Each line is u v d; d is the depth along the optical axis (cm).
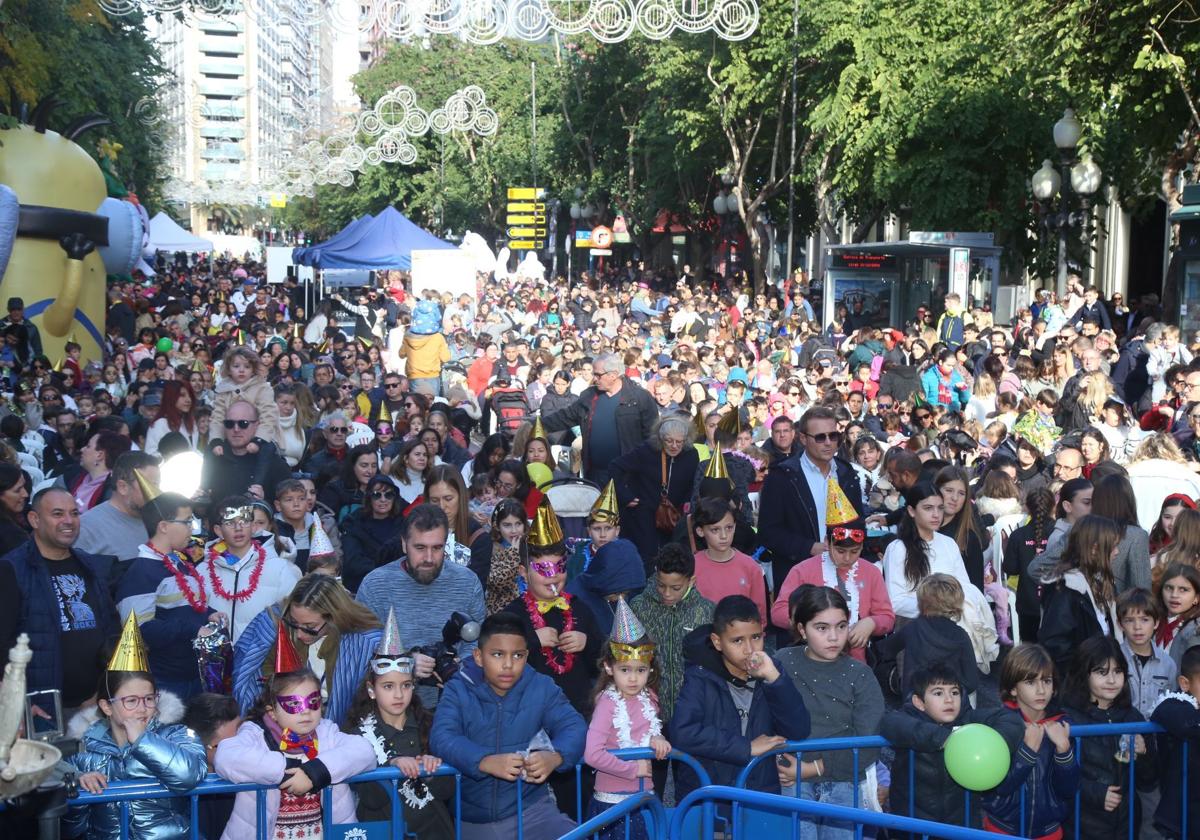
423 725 568
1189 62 1911
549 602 654
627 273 5856
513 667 549
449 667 628
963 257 2716
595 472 1223
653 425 1016
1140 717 628
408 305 3166
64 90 3347
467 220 7144
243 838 521
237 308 4028
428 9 2177
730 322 2895
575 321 3562
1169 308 2169
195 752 512
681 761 578
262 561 721
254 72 16062
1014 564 923
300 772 513
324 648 611
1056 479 960
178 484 891
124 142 4459
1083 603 734
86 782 505
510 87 6750
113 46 4153
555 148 5919
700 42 3731
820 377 1783
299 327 2900
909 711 569
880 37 3139
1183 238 1906
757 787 579
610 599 684
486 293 4006
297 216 11956
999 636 927
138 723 552
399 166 7544
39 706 500
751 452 1132
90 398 1486
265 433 1244
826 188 3528
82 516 827
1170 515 843
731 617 566
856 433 1306
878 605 753
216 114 14550
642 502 1005
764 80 3559
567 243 5903
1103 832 593
